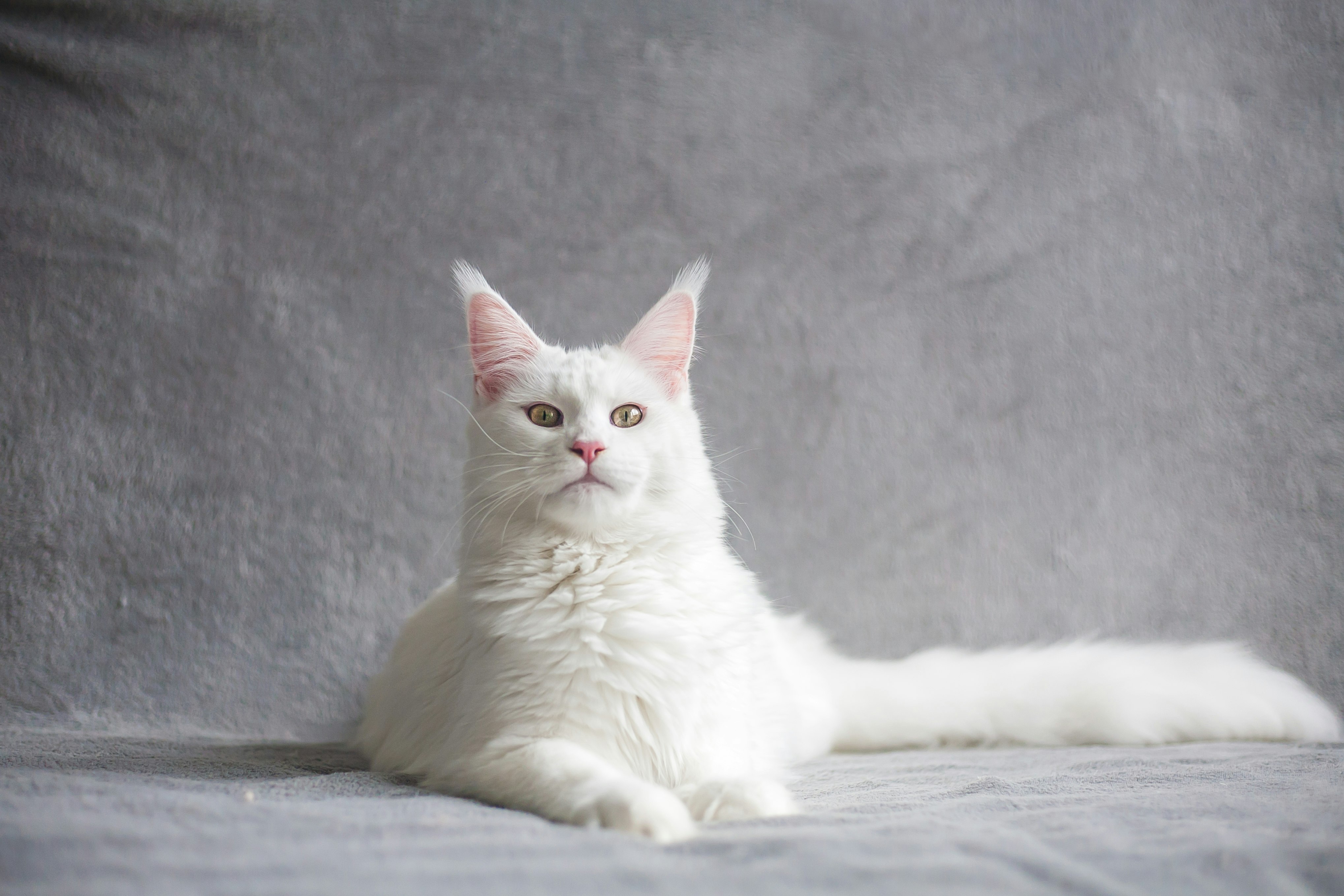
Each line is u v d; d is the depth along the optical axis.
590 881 1.26
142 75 3.50
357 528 3.46
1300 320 3.77
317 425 3.47
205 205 3.50
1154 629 3.65
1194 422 3.74
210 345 3.44
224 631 3.33
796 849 1.41
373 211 3.59
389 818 1.59
